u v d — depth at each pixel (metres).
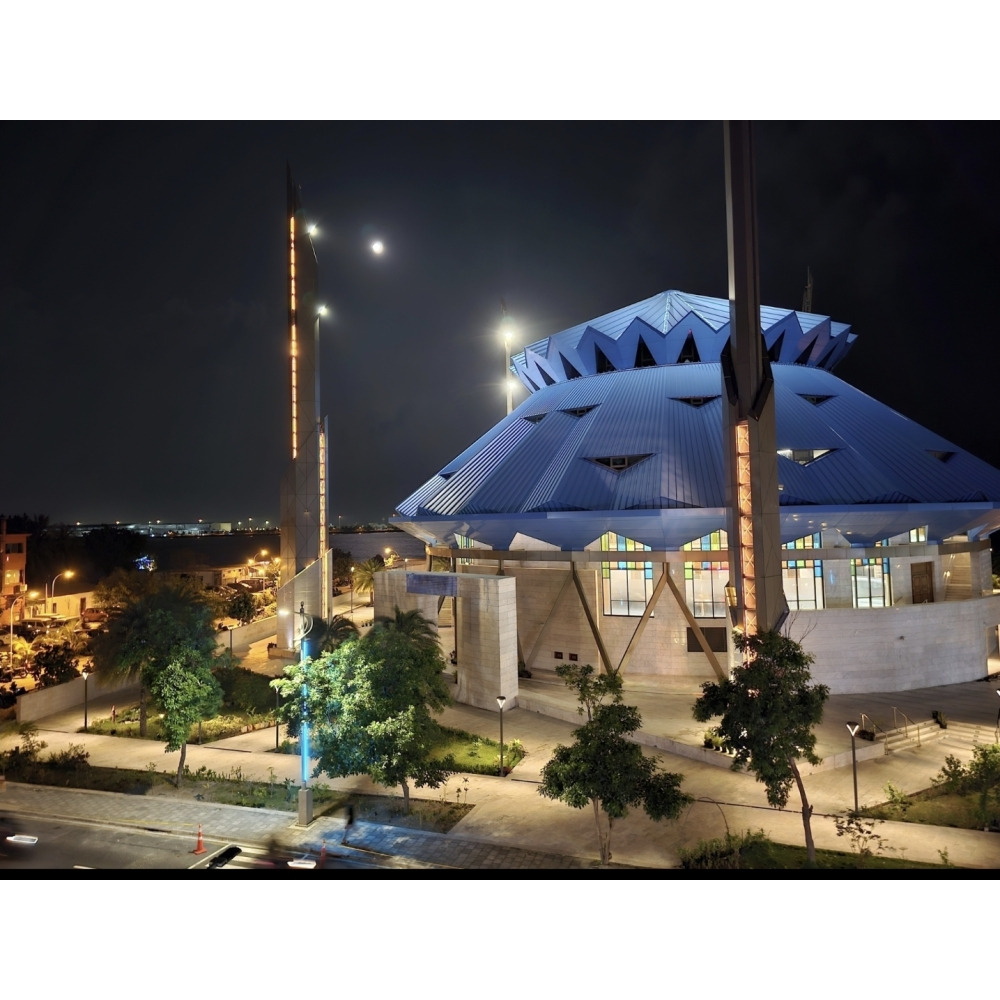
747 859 23.47
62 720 45.03
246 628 72.19
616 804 21.69
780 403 53.53
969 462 53.53
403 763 26.58
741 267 37.25
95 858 24.95
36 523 111.94
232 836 26.81
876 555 47.62
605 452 50.47
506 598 44.72
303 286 67.38
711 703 23.72
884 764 33.41
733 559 38.59
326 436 67.81
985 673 47.84
